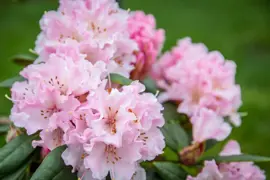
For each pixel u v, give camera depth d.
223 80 0.79
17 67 1.89
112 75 0.67
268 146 1.60
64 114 0.62
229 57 2.33
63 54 0.66
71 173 0.63
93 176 0.61
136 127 0.62
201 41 2.47
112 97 0.62
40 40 0.70
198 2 3.15
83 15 0.69
